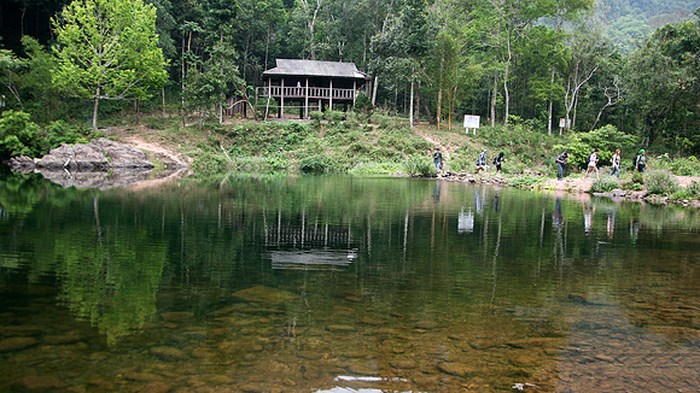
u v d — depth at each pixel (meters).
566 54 40.66
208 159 27.41
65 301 4.45
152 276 5.43
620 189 18.50
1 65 26.38
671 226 10.39
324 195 15.02
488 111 50.34
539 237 8.67
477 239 8.32
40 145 24.55
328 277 5.59
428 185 20.03
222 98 32.19
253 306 4.45
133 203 11.82
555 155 34.56
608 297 5.09
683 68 31.86
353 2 46.62
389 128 35.28
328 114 35.41
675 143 34.19
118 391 2.82
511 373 3.28
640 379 3.25
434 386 3.06
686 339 3.98
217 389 2.88
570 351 3.67
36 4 37.44
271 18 48.38
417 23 35.75
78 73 27.80
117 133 29.25
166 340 3.59
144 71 30.44
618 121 44.09
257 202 12.70
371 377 3.13
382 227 9.34
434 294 5.02
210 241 7.56
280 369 3.18
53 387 2.85
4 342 3.47
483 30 42.84
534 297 5.01
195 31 39.19
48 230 8.11
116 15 28.89
